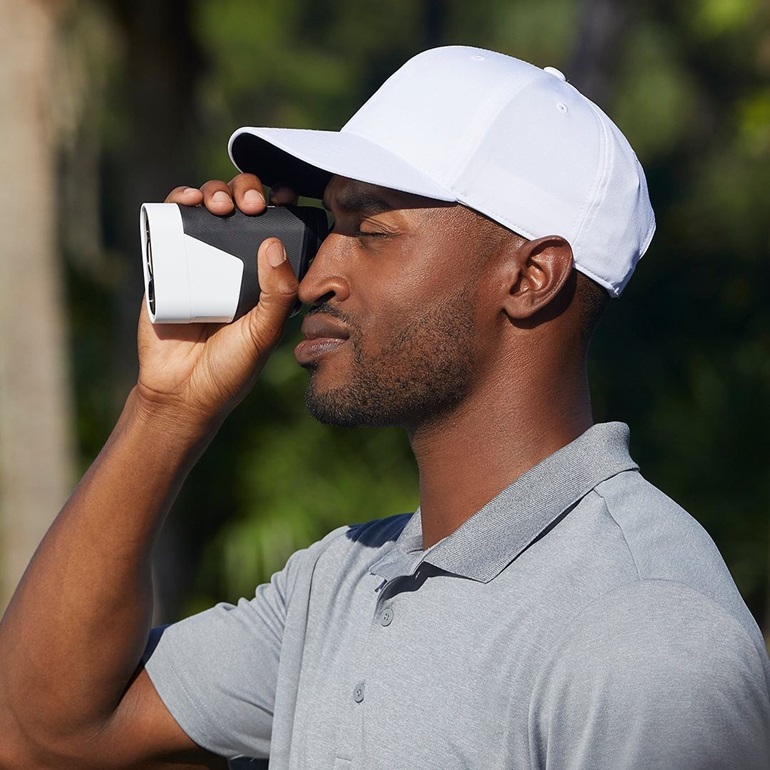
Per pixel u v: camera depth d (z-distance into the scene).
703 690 5.10
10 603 7.16
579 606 5.48
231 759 7.25
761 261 30.86
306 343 6.45
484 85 6.23
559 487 5.94
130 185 21.25
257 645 7.10
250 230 6.68
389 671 5.84
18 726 7.05
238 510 24.64
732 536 23.84
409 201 6.16
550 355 6.25
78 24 19.27
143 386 6.92
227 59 35.25
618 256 6.32
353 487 24.53
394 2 48.84
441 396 6.19
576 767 5.17
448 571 5.88
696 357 27.44
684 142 43.41
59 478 19.28
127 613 6.95
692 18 42.16
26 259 18.67
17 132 18.47
